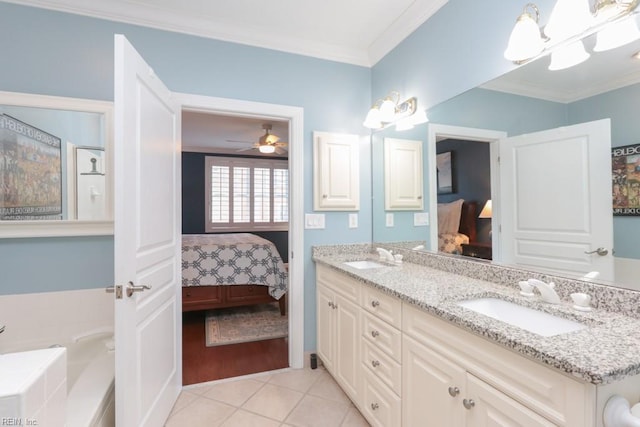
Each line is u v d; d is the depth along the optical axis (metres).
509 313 1.29
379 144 2.55
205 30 2.13
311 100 2.44
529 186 1.41
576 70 1.23
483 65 1.62
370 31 2.27
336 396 2.00
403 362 1.37
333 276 2.12
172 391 1.89
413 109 2.14
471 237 1.71
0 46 1.76
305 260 2.42
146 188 1.52
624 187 1.10
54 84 1.84
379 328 1.56
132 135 1.36
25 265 1.80
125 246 1.29
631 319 1.02
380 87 2.51
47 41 1.83
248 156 6.29
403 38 2.23
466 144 1.73
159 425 1.66
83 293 1.89
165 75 2.06
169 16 2.04
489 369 0.96
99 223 1.89
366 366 1.67
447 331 1.13
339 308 2.02
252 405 1.91
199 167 6.00
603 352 0.77
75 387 1.39
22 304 1.79
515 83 1.46
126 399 1.28
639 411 0.73
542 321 1.17
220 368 2.37
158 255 1.68
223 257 3.44
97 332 1.87
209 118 4.01
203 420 1.77
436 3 1.90
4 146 1.75
